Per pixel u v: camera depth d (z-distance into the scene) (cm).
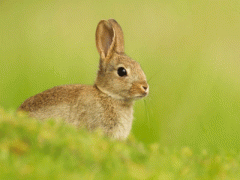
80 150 664
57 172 606
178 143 1430
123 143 836
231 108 1592
